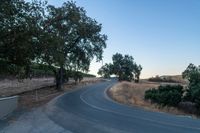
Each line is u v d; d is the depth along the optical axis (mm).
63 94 46844
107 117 20531
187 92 42188
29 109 24812
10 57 30453
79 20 54750
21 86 55062
